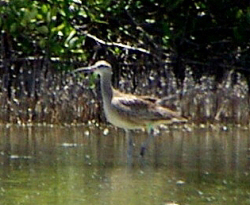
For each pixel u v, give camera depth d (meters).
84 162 13.29
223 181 12.12
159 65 19.11
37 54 18.53
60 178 12.09
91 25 19.45
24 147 14.53
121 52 19.50
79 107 17.70
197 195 11.27
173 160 13.65
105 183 11.86
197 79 19.22
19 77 18.12
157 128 17.17
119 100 14.69
